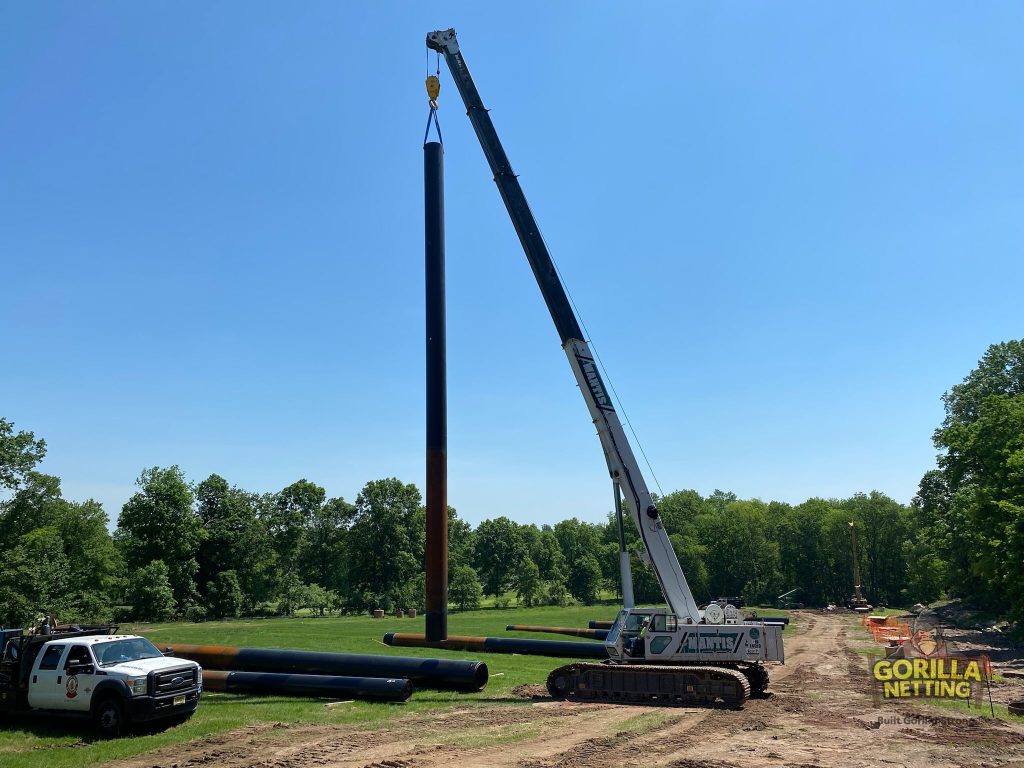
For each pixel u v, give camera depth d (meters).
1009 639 39.59
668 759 12.46
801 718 16.48
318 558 98.88
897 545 98.44
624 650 19.89
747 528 107.06
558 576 111.88
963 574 52.69
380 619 68.94
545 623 58.97
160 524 75.00
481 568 114.12
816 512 105.12
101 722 14.16
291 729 14.90
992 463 42.34
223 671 20.28
